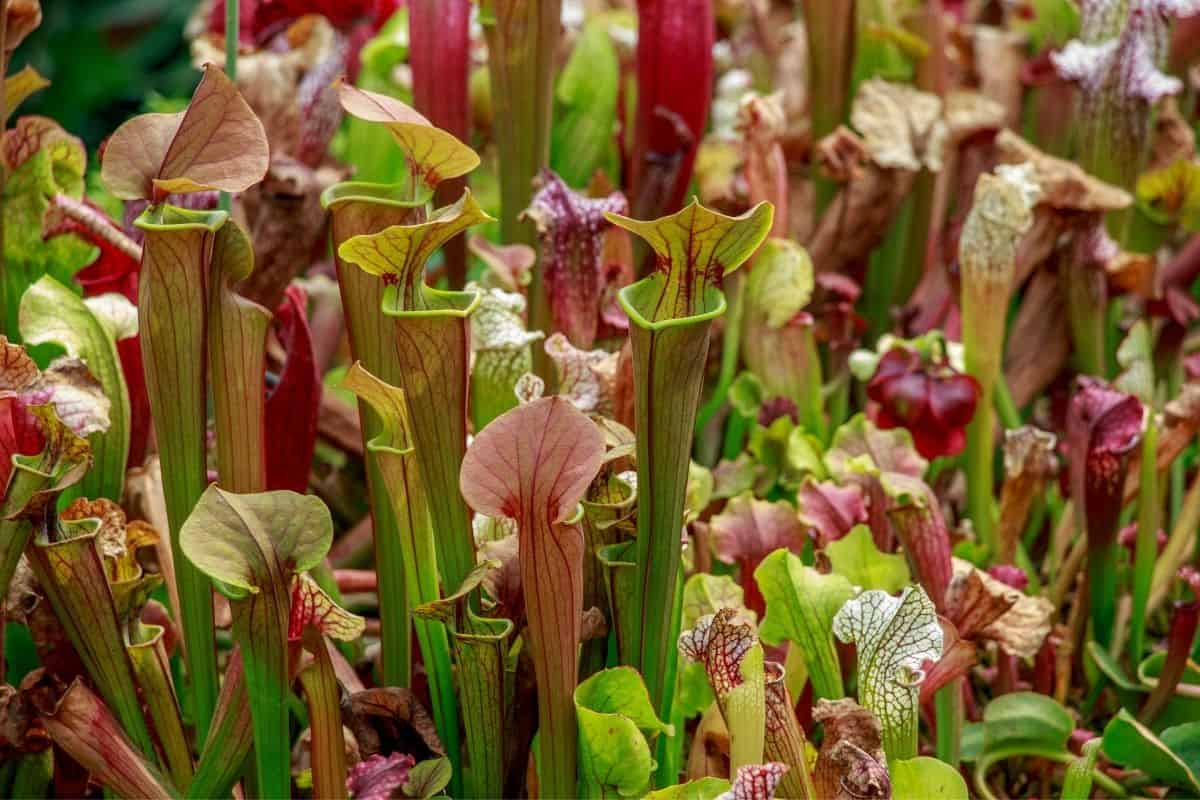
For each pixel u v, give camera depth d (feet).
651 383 6.36
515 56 8.00
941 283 9.44
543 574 6.37
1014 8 12.35
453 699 6.81
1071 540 8.29
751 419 8.30
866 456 7.51
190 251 6.44
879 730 6.55
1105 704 7.96
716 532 7.47
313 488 8.46
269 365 8.05
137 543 6.95
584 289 7.78
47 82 7.66
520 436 6.26
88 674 6.89
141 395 7.38
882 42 10.28
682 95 8.56
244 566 6.31
